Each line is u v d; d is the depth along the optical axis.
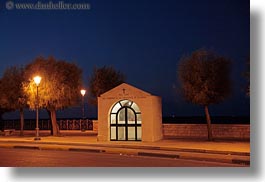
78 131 41.69
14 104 36.03
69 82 34.56
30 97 32.91
